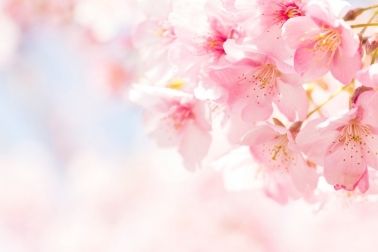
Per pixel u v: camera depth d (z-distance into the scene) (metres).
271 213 1.84
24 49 2.04
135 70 1.40
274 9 0.63
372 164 0.64
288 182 0.70
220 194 1.88
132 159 2.28
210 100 0.65
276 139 0.67
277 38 0.63
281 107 0.64
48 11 1.44
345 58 0.62
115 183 2.21
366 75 0.61
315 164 0.67
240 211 1.85
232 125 0.66
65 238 2.17
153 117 0.71
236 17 0.64
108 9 1.30
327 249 1.75
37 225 2.42
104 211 2.20
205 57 0.65
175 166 1.91
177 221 1.88
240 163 0.71
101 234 2.13
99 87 1.59
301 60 0.62
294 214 1.83
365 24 0.62
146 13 0.71
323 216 1.77
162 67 0.70
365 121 0.62
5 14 1.67
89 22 1.33
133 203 2.16
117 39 1.35
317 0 0.62
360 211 1.73
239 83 0.64
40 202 2.46
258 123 0.66
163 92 0.69
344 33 0.62
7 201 2.43
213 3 0.64
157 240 1.88
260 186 0.71
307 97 0.66
